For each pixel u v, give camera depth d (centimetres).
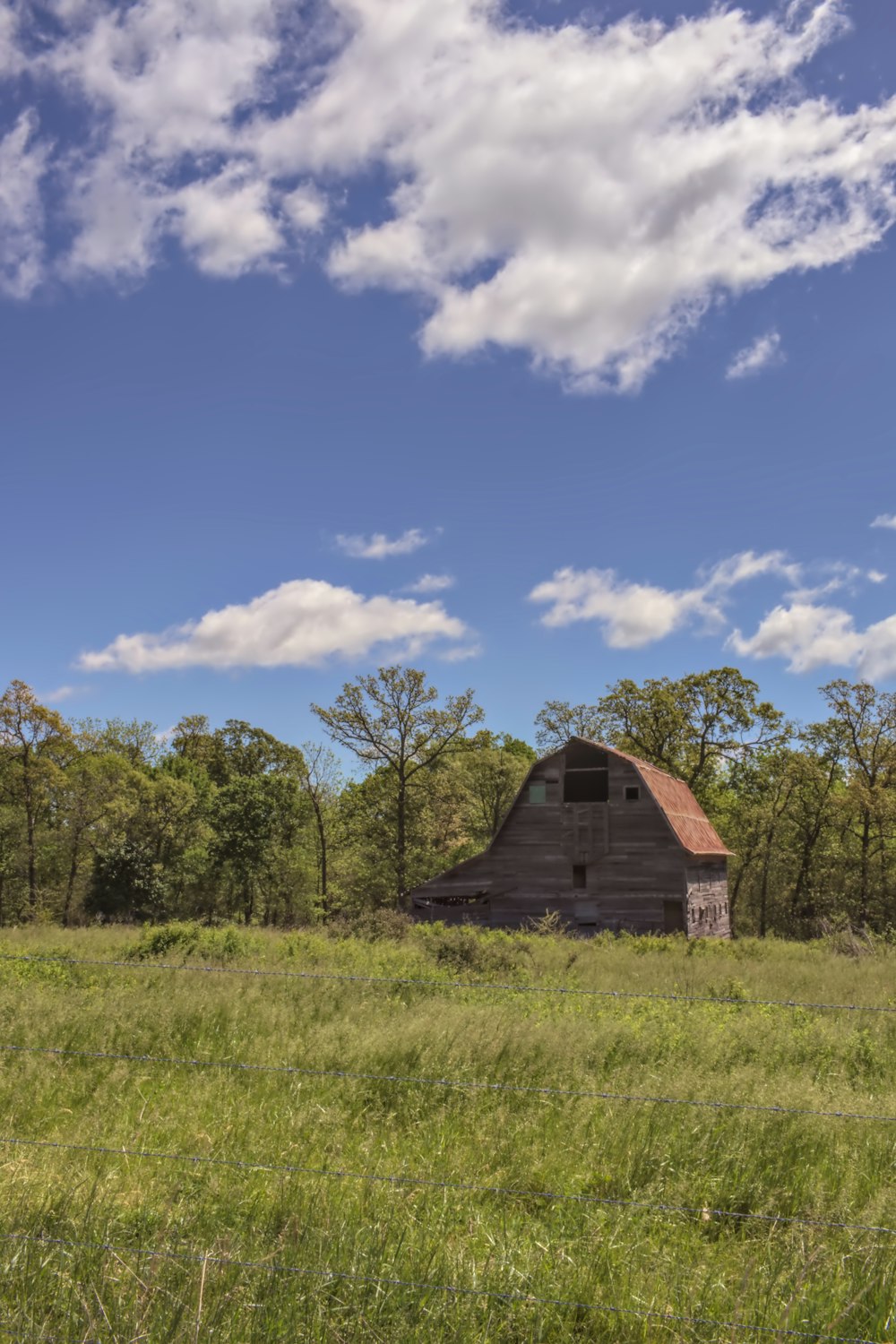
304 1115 729
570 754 3947
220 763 7906
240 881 5734
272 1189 589
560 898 3866
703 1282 490
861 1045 1029
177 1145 678
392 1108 792
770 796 5778
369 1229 520
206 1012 1091
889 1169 639
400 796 5203
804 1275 477
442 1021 978
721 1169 640
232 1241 509
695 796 5725
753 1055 952
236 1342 427
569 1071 864
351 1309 455
